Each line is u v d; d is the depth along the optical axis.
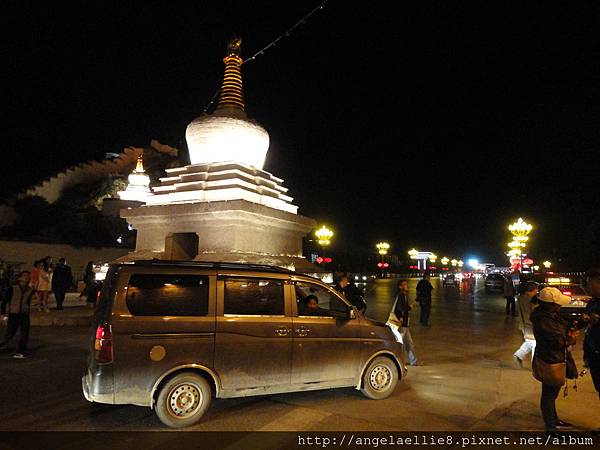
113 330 5.40
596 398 6.82
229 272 6.23
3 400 6.53
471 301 27.33
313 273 14.91
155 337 5.54
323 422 5.77
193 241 14.86
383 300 26.86
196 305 5.90
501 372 8.57
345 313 7.15
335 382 6.54
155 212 13.77
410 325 15.56
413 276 87.88
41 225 30.95
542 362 5.26
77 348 10.10
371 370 6.75
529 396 6.97
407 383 7.71
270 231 14.28
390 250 89.94
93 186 38.50
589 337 5.29
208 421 5.77
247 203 12.64
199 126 14.88
